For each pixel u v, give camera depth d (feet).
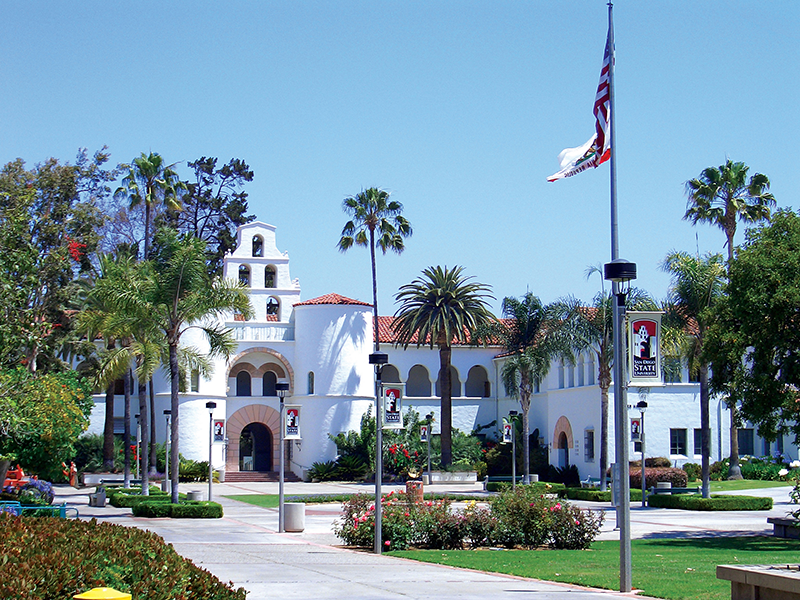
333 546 70.49
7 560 25.86
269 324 199.72
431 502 72.18
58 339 150.61
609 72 74.59
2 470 86.02
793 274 69.97
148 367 124.36
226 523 94.48
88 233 153.07
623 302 47.50
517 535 69.46
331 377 194.08
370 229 210.18
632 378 46.75
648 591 43.55
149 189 188.65
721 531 87.51
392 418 66.90
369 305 201.05
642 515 108.27
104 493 116.47
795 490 75.92
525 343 156.46
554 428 178.81
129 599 23.39
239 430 195.31
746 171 162.50
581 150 78.48
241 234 204.13
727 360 75.00
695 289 111.86
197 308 104.88
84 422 90.27
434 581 47.65
